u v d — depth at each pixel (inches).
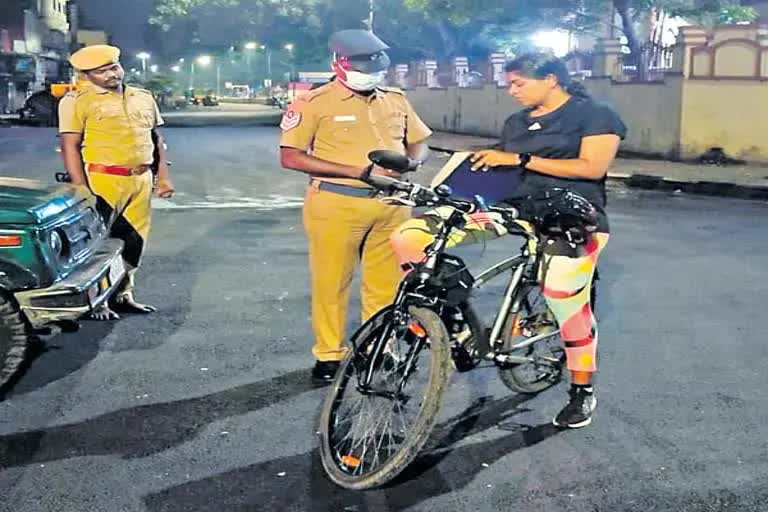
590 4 968.9
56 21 2468.0
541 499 147.2
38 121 1296.8
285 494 148.3
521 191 175.8
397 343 155.6
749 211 478.3
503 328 171.8
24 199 188.7
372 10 1445.6
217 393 192.5
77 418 178.2
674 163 703.1
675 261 331.6
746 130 698.8
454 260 156.4
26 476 153.4
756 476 155.8
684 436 172.2
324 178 186.1
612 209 481.7
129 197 240.7
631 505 145.5
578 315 169.2
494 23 1075.3
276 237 378.0
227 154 829.2
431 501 146.2
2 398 188.2
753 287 291.3
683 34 705.6
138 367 208.1
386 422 157.5
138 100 242.1
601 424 177.5
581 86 174.1
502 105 1019.9
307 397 191.0
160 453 163.0
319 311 196.4
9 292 183.0
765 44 687.7
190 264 319.9
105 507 143.3
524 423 177.5
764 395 194.5
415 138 198.5
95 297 193.9
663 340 232.7
